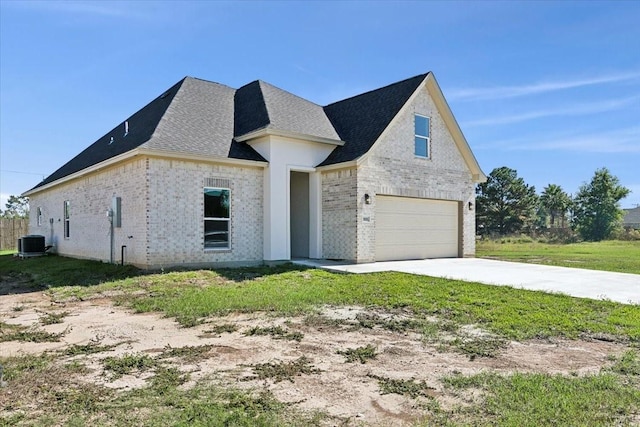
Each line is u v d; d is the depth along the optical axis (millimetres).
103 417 3459
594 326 6523
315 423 3373
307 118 16328
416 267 13562
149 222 12086
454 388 4113
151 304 8133
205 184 13180
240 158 13703
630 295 8992
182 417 3441
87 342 5770
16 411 3596
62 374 4488
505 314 7301
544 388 4062
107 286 10008
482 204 48500
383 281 10484
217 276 11305
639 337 6000
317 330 6359
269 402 3760
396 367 4750
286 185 14531
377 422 3402
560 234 41812
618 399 3789
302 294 8883
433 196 17078
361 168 14516
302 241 16516
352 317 7160
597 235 46844
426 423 3367
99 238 15211
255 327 6492
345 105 18328
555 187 55250
